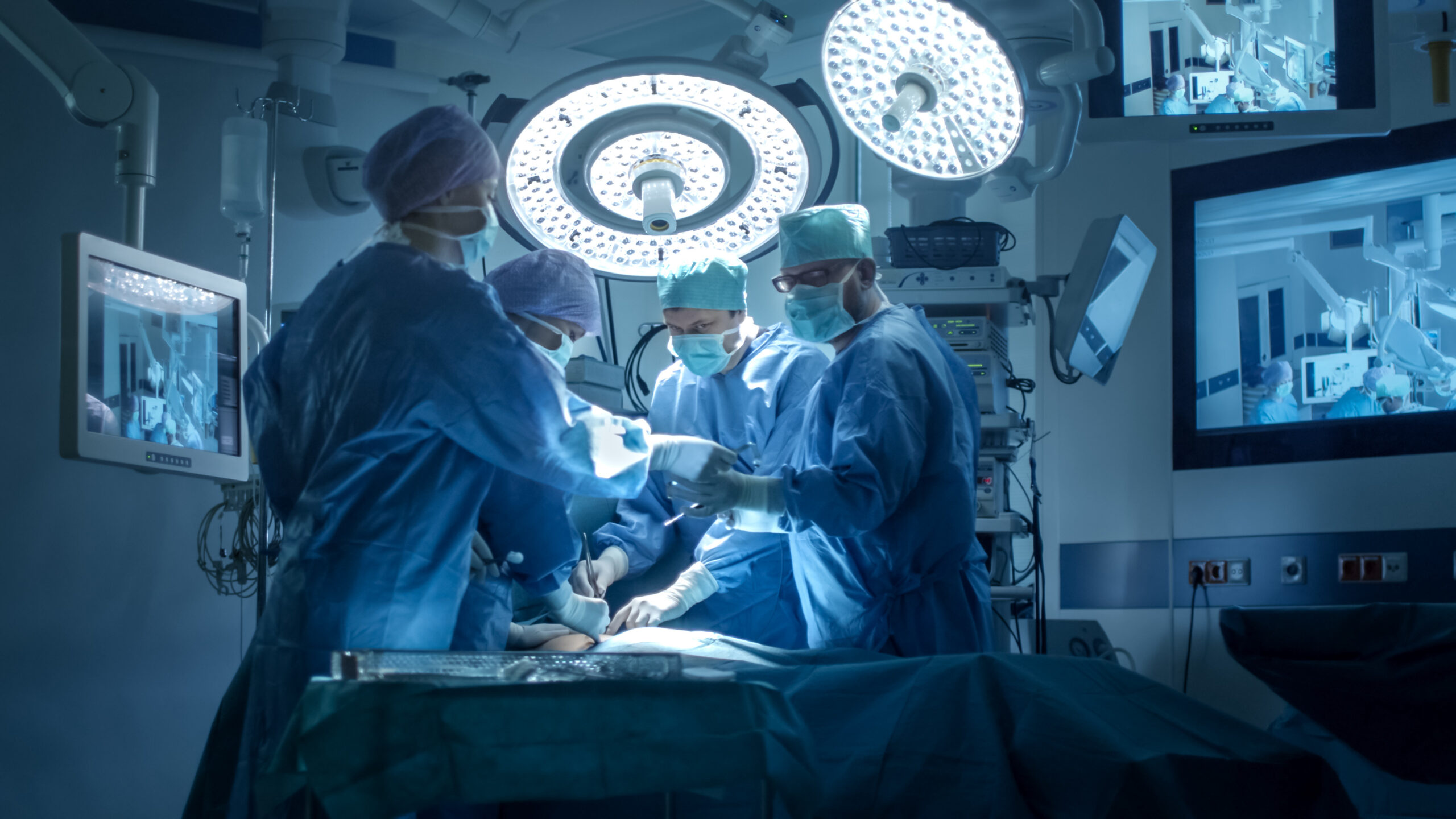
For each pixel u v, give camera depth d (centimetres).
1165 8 254
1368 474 304
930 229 278
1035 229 359
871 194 367
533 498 175
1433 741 164
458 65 362
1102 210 353
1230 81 249
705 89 180
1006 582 284
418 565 153
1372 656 162
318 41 286
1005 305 279
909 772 138
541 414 155
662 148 192
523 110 177
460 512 159
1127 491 346
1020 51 248
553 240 206
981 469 279
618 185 198
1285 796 138
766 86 177
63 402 201
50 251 293
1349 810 141
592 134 191
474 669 113
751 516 182
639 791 104
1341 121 235
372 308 155
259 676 150
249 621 318
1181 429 336
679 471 179
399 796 100
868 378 190
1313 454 313
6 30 223
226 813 162
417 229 169
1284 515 317
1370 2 237
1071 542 357
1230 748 142
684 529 246
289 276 329
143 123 230
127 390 214
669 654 117
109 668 294
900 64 180
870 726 145
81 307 203
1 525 281
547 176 192
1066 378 294
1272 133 236
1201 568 329
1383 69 236
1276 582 316
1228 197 332
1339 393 311
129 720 296
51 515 288
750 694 109
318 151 282
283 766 103
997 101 179
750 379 240
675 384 253
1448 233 295
